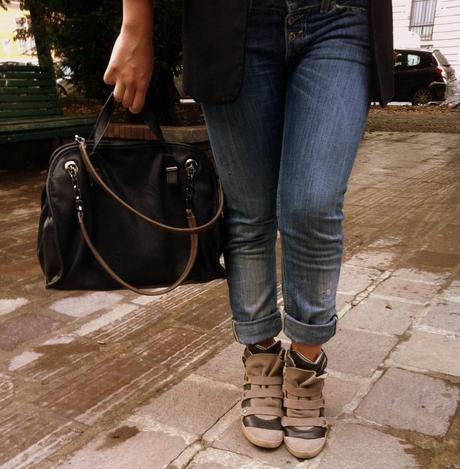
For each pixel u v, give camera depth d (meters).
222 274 1.61
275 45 1.35
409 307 2.48
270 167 1.46
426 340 2.18
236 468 1.49
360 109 1.36
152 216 1.52
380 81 1.36
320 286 1.45
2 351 2.16
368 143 8.28
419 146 7.87
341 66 1.33
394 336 2.21
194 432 1.65
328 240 1.40
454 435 1.62
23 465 1.53
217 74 1.33
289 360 1.56
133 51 1.40
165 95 5.90
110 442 1.61
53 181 1.48
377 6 1.34
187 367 2.01
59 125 5.70
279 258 3.06
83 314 2.48
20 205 4.46
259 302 1.57
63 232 1.49
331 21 1.32
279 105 1.43
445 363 2.01
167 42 5.46
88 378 1.95
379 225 3.80
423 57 15.88
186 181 1.52
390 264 3.04
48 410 1.77
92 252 1.49
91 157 1.48
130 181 1.53
